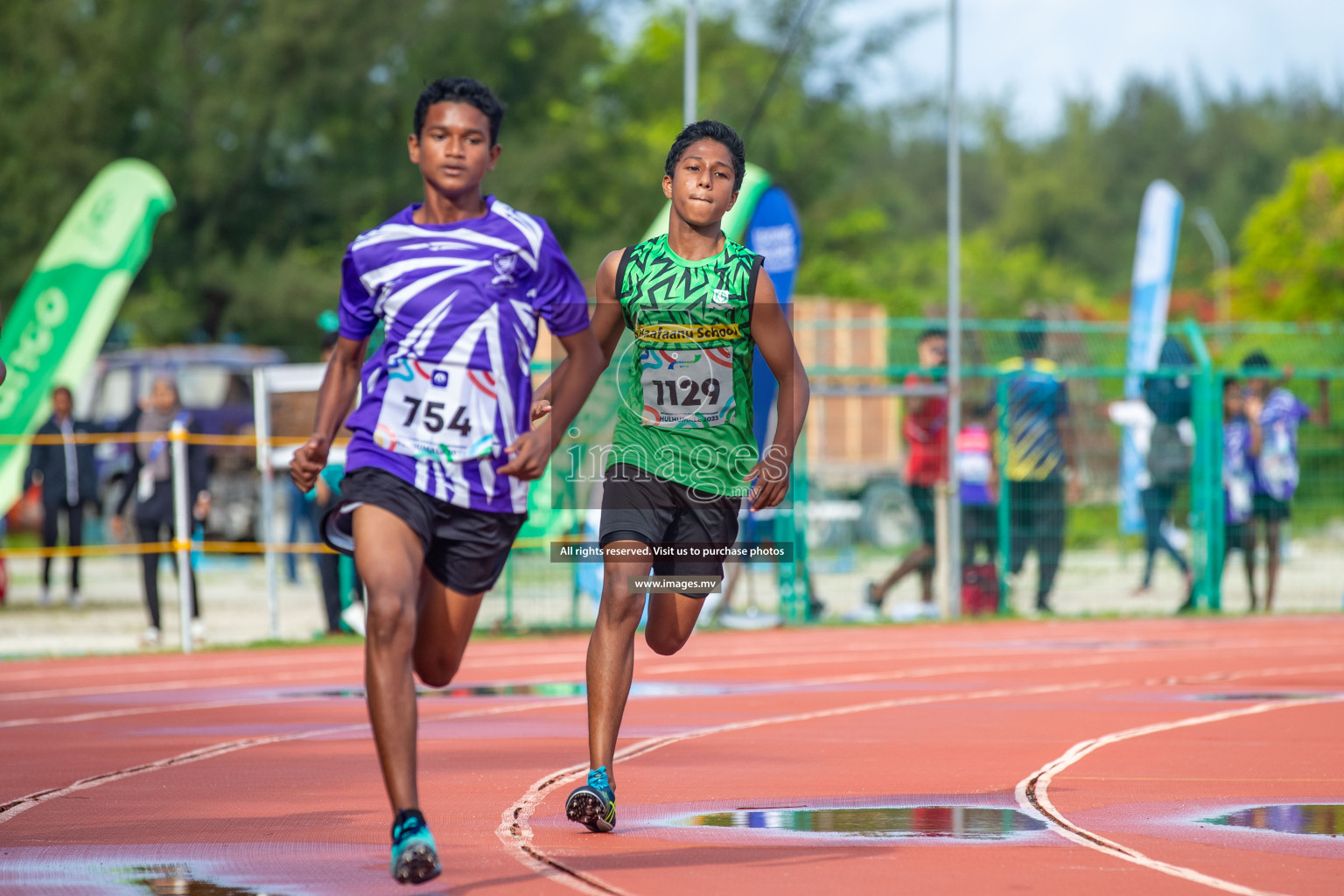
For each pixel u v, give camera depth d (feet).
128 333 448.24
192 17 440.04
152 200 200.44
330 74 435.94
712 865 50.14
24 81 410.31
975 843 53.98
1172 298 590.96
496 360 49.06
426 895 45.93
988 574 175.94
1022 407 175.73
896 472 269.23
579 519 141.08
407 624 45.85
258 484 262.88
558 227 509.76
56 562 279.28
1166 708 96.48
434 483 48.01
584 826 57.36
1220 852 52.39
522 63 502.79
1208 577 182.60
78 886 47.57
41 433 195.52
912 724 88.22
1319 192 556.10
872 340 272.31
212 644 149.69
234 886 47.44
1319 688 108.37
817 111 642.22
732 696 103.30
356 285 49.57
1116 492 200.03
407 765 44.80
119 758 77.00
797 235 153.07
